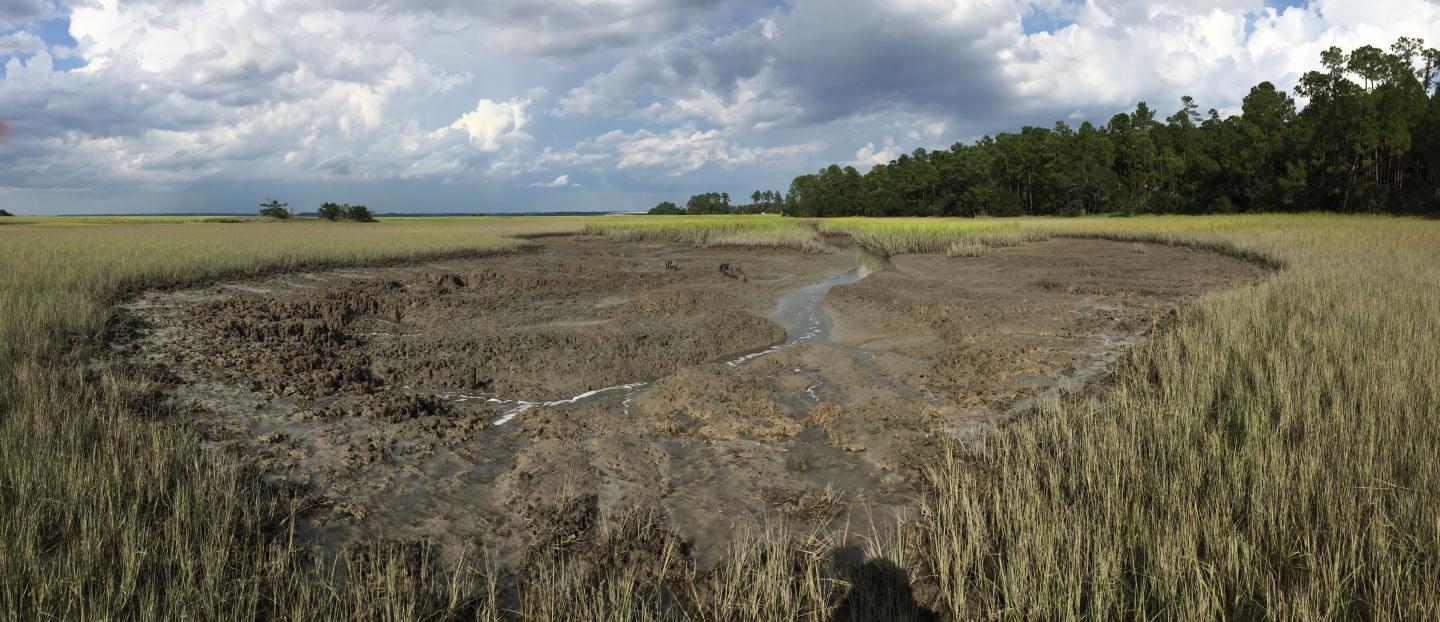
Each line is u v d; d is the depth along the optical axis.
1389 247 20.62
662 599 4.33
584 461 6.40
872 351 10.99
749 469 6.29
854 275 22.41
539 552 4.82
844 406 8.02
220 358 9.48
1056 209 74.62
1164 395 7.39
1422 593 3.87
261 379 8.70
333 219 71.25
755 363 9.90
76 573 3.95
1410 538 4.30
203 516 4.80
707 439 7.02
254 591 4.04
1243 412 6.70
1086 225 41.72
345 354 10.25
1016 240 32.47
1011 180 80.62
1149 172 71.38
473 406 8.21
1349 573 4.11
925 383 9.05
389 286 17.03
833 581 4.41
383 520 5.28
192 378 8.58
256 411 7.56
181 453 5.84
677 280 19.75
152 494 5.05
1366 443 5.64
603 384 9.24
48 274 14.30
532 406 8.26
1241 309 11.52
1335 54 53.56
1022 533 4.46
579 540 5.02
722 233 39.09
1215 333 10.17
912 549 4.80
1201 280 18.39
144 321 11.48
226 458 6.13
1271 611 3.82
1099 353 10.51
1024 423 6.91
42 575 3.96
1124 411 6.88
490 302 14.80
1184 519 4.48
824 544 4.95
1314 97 54.56
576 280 19.02
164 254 20.05
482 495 5.74
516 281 18.09
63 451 5.56
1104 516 4.78
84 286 13.47
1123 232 33.72
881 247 32.06
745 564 4.60
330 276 19.69
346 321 12.50
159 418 7.05
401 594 4.21
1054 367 9.66
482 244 30.08
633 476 6.11
